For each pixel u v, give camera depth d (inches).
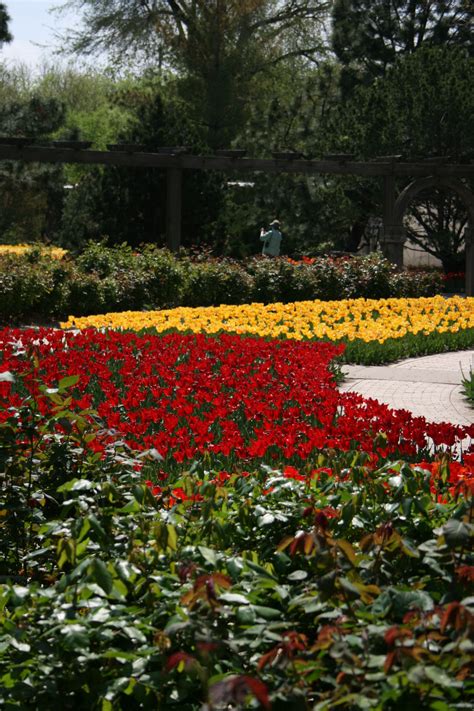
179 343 426.9
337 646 93.2
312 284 791.1
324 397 291.7
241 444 225.3
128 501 154.3
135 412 256.7
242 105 1610.5
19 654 107.6
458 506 144.2
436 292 884.6
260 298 782.5
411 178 1119.6
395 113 1098.7
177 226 896.3
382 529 120.6
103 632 104.6
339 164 937.5
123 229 947.3
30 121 1275.8
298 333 503.2
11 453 159.8
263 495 159.0
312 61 1732.3
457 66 1140.5
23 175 1358.3
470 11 1360.7
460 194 980.6
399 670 91.7
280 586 116.3
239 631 109.6
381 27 1357.0
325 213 1133.7
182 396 303.6
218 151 896.3
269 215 1152.8
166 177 940.6
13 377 150.9
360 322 593.0
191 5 1567.4
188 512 150.9
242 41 1593.3
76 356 348.8
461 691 93.0
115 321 569.9
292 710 90.3
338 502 150.3
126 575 113.7
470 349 565.6
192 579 117.4
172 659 92.4
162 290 745.0
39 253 770.8
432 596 119.3
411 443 233.9
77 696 102.6
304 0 1636.3
